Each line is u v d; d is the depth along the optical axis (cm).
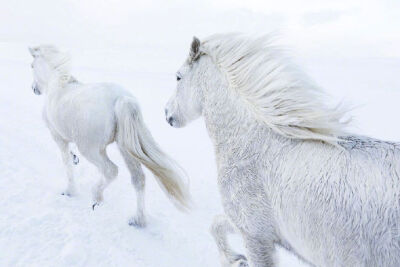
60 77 387
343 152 145
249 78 179
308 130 158
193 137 816
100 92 343
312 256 150
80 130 343
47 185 426
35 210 342
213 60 197
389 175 131
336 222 135
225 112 188
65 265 261
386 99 1181
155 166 331
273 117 165
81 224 328
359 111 988
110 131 336
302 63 176
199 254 324
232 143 183
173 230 357
